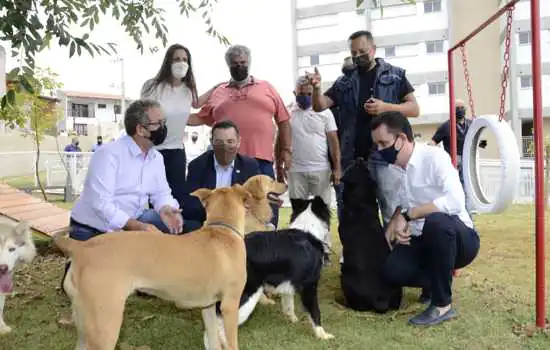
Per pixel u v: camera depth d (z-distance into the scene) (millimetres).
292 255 3312
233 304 2809
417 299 4098
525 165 11188
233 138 4148
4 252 3291
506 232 7090
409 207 3777
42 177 17938
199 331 3443
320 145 5469
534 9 3182
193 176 4391
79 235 3625
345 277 3844
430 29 24094
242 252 2875
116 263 2430
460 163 7160
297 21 27031
